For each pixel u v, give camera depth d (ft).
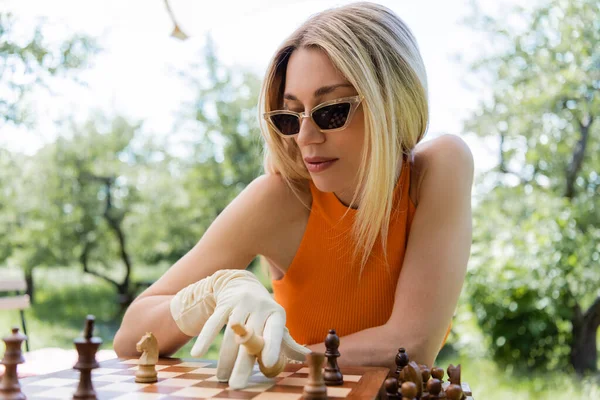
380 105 4.74
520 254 28.04
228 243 5.41
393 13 5.22
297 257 5.53
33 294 55.88
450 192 5.11
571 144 32.09
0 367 5.37
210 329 3.80
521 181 33.17
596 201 30.07
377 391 3.57
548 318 27.48
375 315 5.44
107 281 57.88
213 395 3.41
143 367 3.79
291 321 5.69
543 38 32.12
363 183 5.08
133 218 52.44
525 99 31.71
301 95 4.84
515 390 24.45
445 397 3.65
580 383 25.39
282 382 3.76
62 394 3.47
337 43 4.72
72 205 51.16
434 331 4.81
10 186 47.44
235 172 52.75
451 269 4.96
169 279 5.39
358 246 5.27
